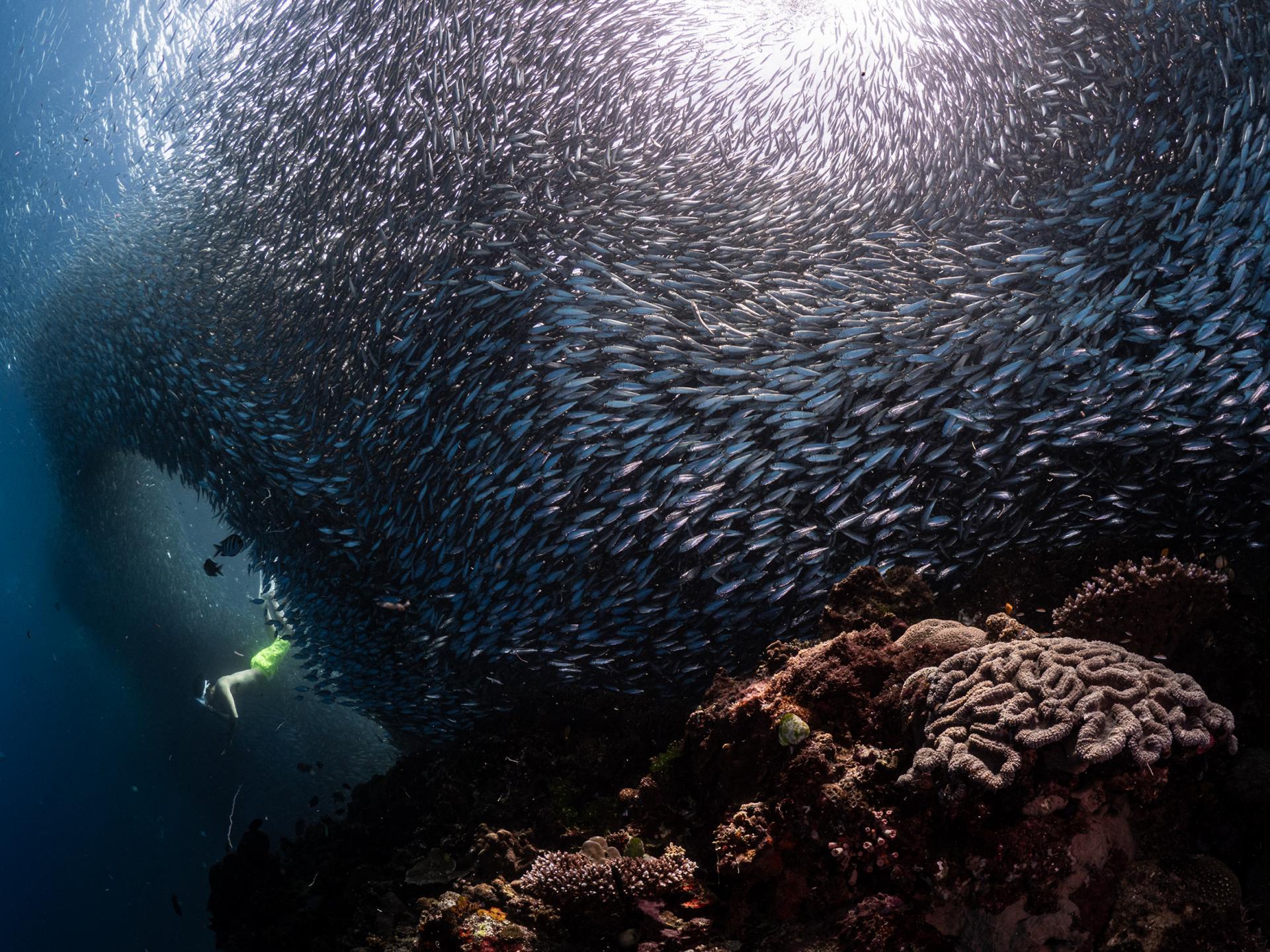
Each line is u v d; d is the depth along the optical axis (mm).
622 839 4195
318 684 7727
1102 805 3039
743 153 8125
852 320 5852
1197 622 4090
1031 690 3078
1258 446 4984
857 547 5547
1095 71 7246
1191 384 5016
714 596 5680
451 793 5750
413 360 7168
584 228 6996
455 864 5184
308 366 8062
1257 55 6469
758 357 5828
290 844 6746
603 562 6023
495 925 3869
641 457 5980
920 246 6297
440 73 7938
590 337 6465
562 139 7812
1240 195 5488
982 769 2916
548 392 6297
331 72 8602
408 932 4586
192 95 11133
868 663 3881
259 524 8555
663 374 5699
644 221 6875
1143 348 5727
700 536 5312
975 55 7688
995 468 5227
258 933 5234
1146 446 5109
